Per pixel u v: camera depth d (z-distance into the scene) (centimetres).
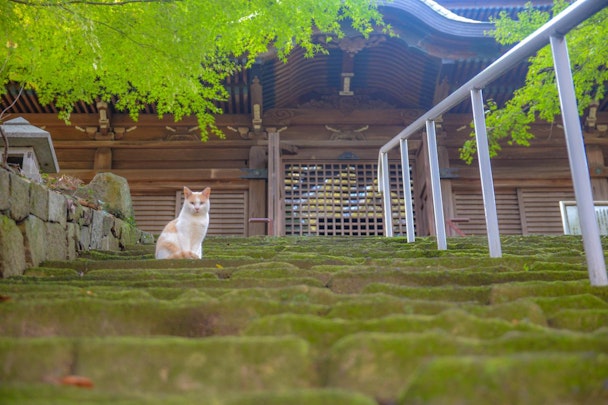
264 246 677
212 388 155
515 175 1380
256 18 630
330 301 260
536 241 727
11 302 224
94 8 532
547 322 223
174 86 591
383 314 229
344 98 1422
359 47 1198
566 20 306
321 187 1390
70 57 623
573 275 325
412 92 1387
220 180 1375
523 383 132
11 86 1203
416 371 153
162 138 1389
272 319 200
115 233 714
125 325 221
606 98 1346
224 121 1389
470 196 1384
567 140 301
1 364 159
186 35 543
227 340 169
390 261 428
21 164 653
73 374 160
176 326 223
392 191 1389
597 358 136
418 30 1188
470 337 189
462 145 1402
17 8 501
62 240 511
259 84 1265
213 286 316
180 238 535
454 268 398
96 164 1347
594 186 1363
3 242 375
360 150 1407
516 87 1262
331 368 161
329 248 619
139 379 158
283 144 1352
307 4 651
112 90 760
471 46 1186
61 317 219
